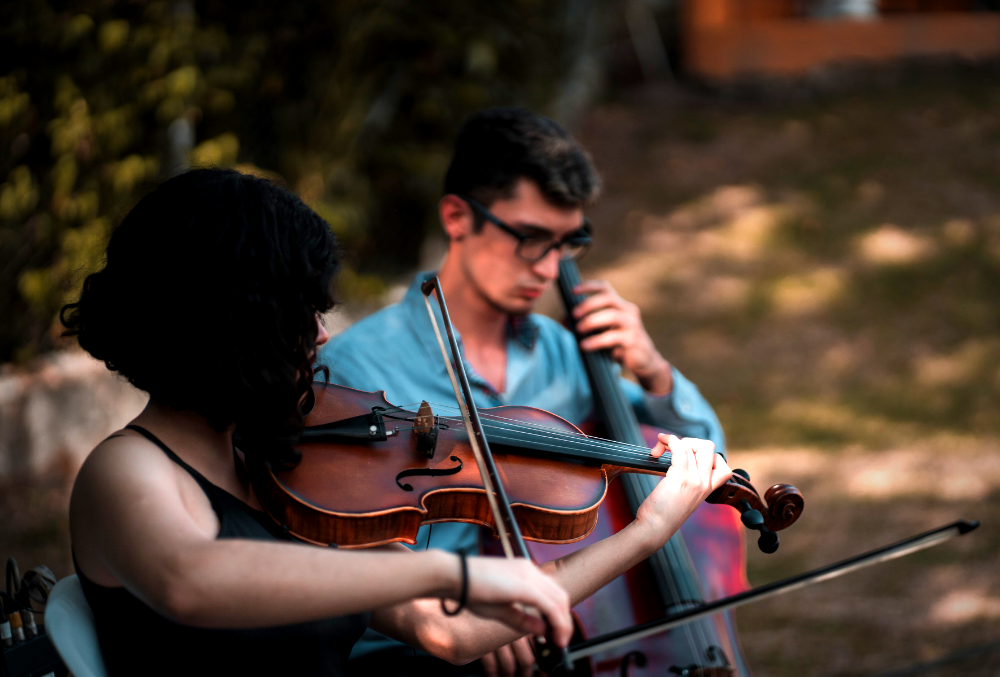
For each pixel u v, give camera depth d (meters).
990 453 4.11
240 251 1.08
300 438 1.25
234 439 1.27
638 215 6.84
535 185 1.90
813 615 3.04
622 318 2.17
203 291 1.07
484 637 1.30
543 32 6.08
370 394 1.54
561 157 1.92
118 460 1.04
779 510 1.35
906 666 2.71
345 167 4.56
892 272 5.96
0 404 3.44
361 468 1.28
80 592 1.18
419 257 5.15
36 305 3.68
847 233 6.43
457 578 0.91
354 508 1.18
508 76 5.42
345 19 4.47
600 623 1.83
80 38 3.69
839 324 5.46
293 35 4.37
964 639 2.82
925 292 5.73
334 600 0.89
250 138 4.43
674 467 1.28
